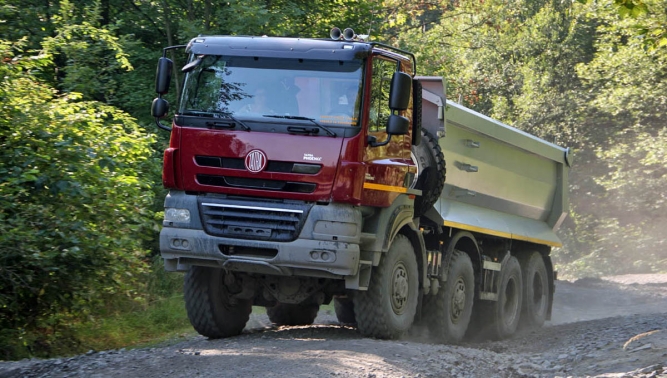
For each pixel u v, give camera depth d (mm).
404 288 9555
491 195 12766
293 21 19969
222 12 18672
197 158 8680
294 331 10586
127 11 20953
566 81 39562
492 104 43688
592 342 10086
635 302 19125
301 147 8445
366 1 22922
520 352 10578
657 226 31203
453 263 11219
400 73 8461
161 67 9078
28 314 11164
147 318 13211
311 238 8383
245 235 8531
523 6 44219
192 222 8664
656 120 31219
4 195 10523
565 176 15484
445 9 38875
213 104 8758
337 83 8602
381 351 8047
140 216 13008
